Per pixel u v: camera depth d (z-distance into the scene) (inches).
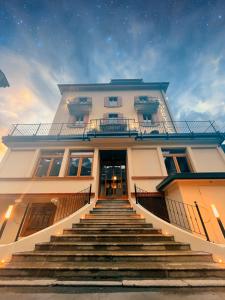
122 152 410.9
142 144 395.5
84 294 100.9
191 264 137.9
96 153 385.1
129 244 170.1
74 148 392.8
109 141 390.6
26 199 325.4
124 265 137.1
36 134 424.2
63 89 655.8
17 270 130.5
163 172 346.0
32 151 389.1
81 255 150.7
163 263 142.1
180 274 125.7
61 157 385.4
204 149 379.9
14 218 325.4
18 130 432.1
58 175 363.6
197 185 259.1
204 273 126.4
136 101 578.6
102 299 95.1
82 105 561.6
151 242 180.7
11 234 309.3
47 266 134.1
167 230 201.5
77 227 223.3
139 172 353.4
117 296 98.5
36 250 166.1
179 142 390.9
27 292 104.0
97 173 364.2
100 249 167.8
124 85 655.1
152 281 115.0
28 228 315.6
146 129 519.8
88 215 259.0
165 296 98.2
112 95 638.5
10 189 326.0
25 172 354.9
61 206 319.0
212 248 156.2
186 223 235.8
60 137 398.3
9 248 156.4
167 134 394.6
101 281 116.2
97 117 556.1
